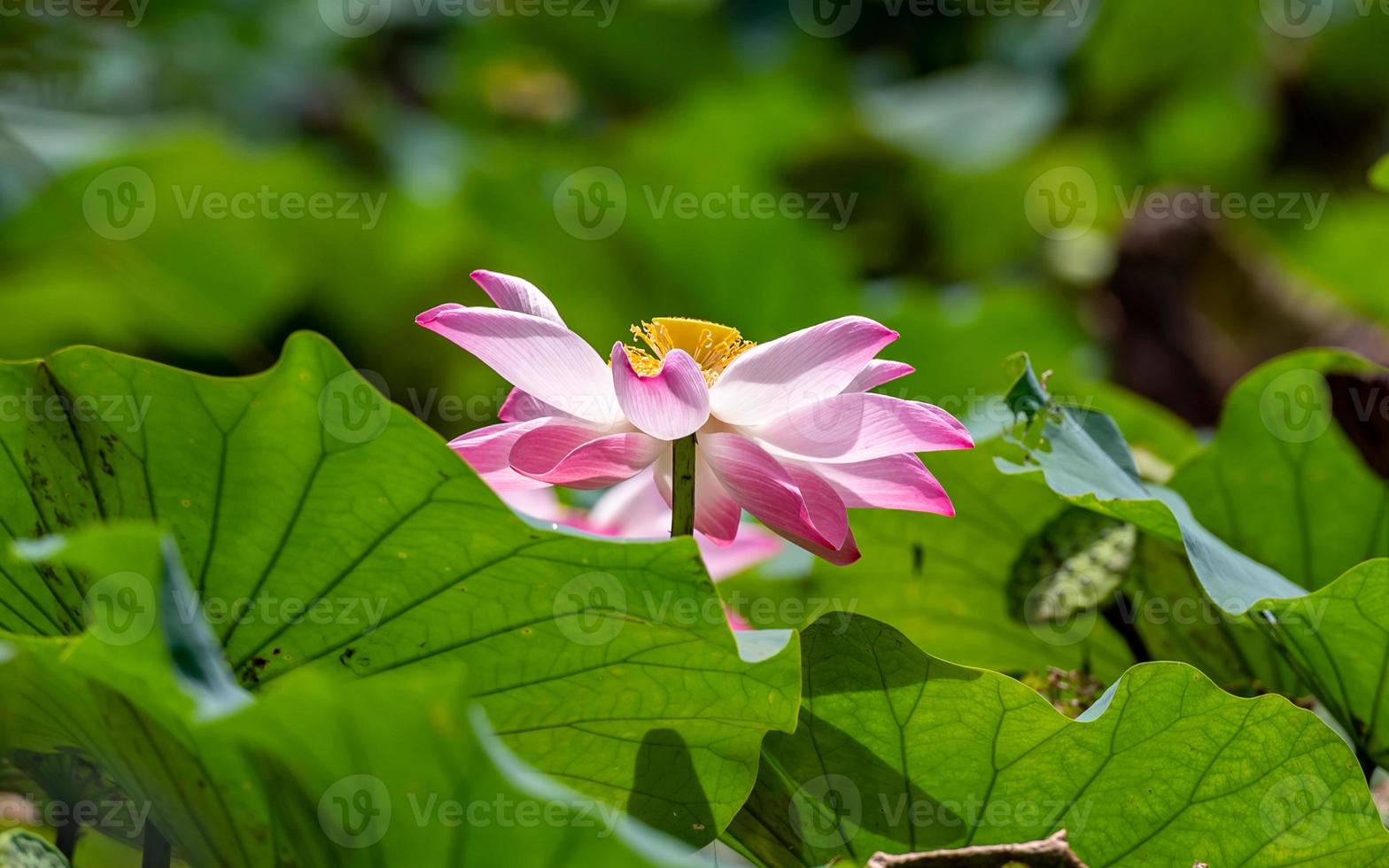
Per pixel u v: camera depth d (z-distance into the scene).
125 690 2.00
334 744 1.97
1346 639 2.19
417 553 2.07
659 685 2.10
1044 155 5.64
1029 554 2.34
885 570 2.40
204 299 5.02
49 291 4.62
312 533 2.07
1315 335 4.25
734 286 4.76
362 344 5.30
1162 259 4.40
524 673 2.10
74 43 5.15
